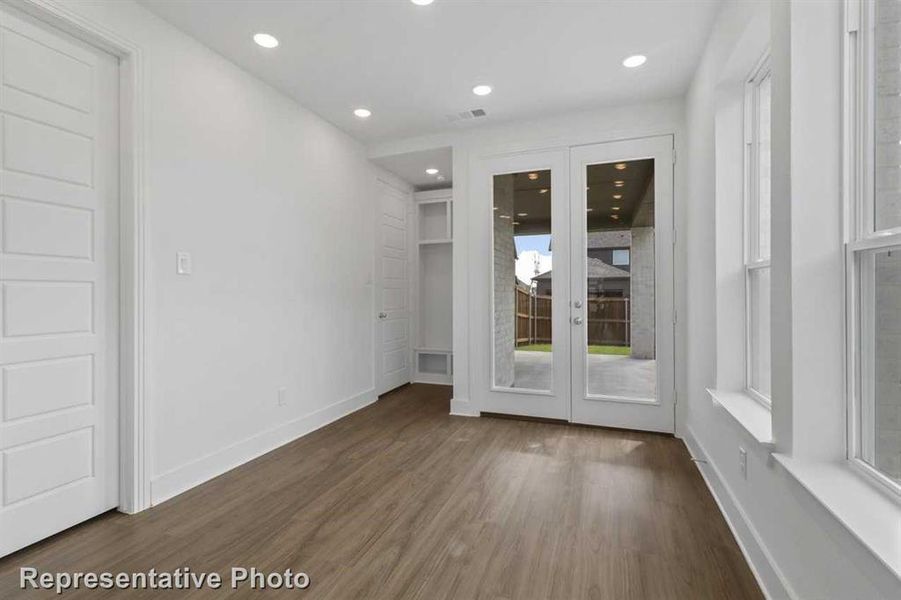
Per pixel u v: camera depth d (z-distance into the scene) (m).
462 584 1.63
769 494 1.57
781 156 1.46
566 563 1.76
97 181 2.10
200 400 2.54
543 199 3.69
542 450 3.04
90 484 2.08
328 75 2.94
